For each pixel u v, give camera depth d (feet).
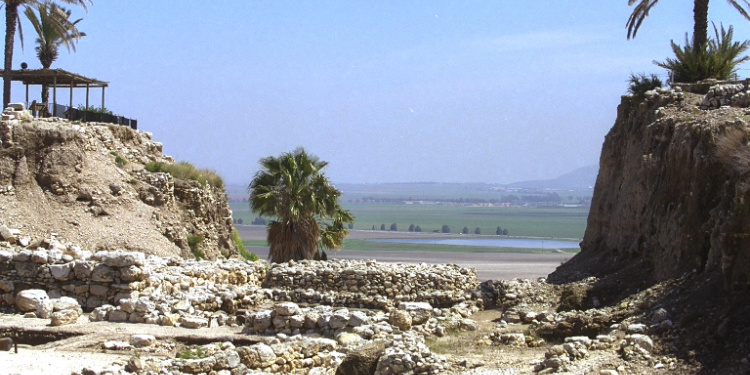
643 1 109.19
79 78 136.26
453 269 95.45
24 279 79.41
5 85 134.92
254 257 137.90
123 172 117.19
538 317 75.66
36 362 59.77
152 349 65.57
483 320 81.10
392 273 90.63
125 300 74.79
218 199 132.05
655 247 80.64
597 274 89.45
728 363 50.21
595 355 55.52
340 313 71.15
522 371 54.65
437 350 63.41
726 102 90.17
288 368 60.75
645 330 58.29
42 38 156.15
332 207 123.34
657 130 88.43
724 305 57.52
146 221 111.65
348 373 58.18
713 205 71.61
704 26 111.24
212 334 69.77
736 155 68.59
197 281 85.51
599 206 100.99
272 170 121.19
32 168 106.93
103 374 55.21
